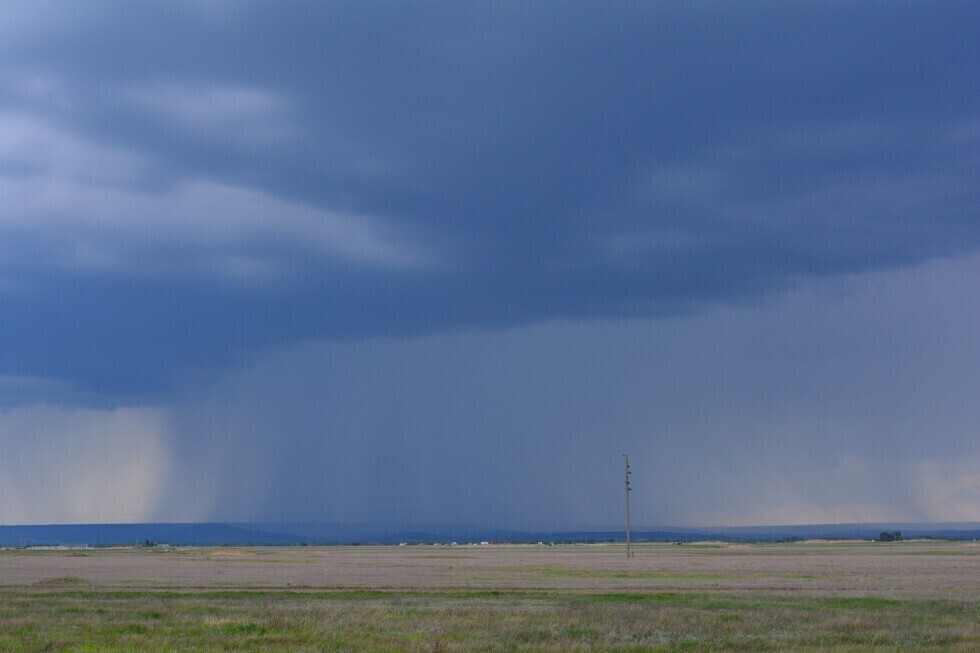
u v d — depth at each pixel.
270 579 80.50
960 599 56.59
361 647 33.69
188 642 35.34
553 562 123.75
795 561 124.81
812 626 41.19
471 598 57.69
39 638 36.19
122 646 34.34
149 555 182.38
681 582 75.00
